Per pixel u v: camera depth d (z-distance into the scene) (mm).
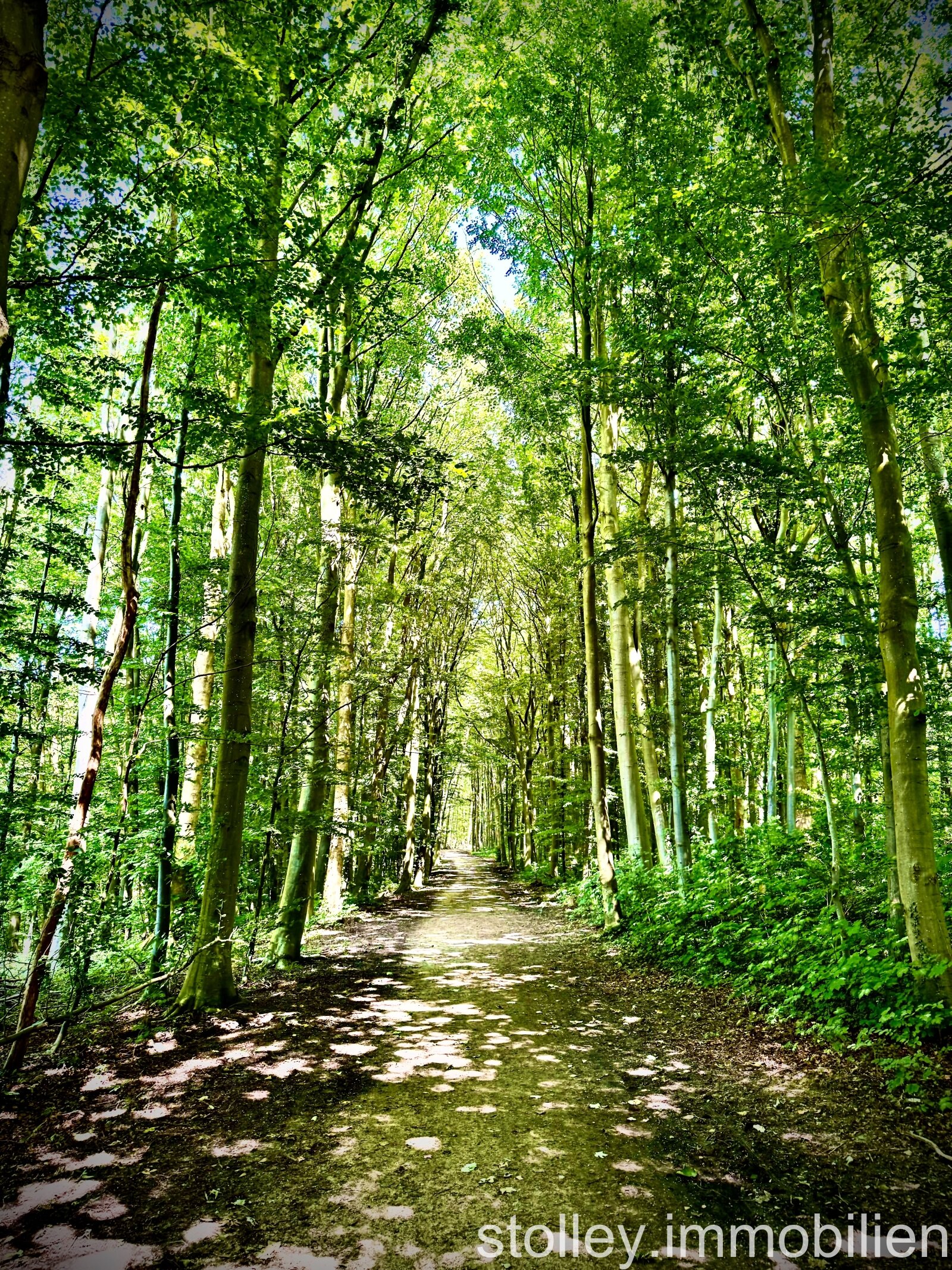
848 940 6125
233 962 8570
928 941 5129
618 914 10984
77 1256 2777
